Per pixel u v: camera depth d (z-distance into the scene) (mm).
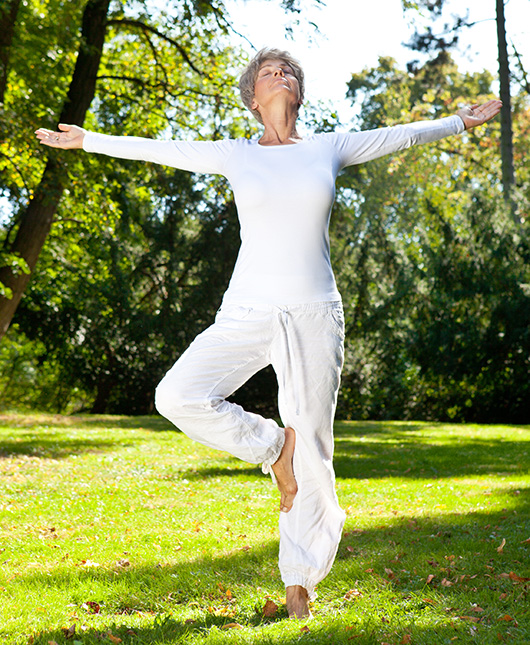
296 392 3135
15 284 11336
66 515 6004
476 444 12188
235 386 3158
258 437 3080
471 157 27531
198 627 3211
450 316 19969
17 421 14758
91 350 22312
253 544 4859
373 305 21969
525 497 6691
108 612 3537
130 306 21703
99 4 12062
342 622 3133
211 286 21156
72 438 11812
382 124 29047
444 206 26641
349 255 22297
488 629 3047
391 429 15703
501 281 19391
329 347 3160
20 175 11852
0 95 10578
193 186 20844
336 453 11008
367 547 4703
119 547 4883
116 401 23312
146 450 10688
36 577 4070
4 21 10398
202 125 15617
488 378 19734
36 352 24984
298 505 3342
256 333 3115
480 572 3990
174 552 4730
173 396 2973
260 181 3105
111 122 14805
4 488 7277
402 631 3031
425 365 20484
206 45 14234
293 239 3119
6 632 3141
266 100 3291
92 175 12117
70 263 22219
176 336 21516
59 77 12172
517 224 19562
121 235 14555
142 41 14750
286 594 3361
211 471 8719
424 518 5711
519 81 21344
